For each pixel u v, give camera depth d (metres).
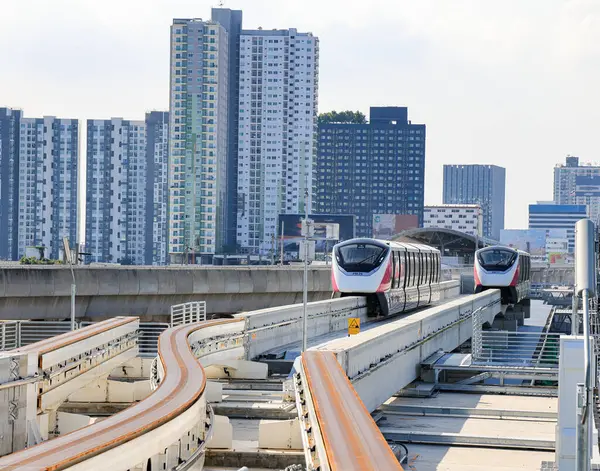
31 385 30.73
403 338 47.16
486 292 88.75
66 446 21.00
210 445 32.88
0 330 55.38
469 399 48.72
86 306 68.69
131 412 25.77
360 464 20.25
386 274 70.50
